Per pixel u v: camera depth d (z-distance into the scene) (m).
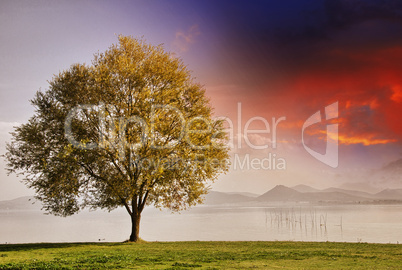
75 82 31.77
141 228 127.19
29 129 29.61
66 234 102.38
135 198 33.66
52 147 29.86
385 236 81.88
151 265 19.05
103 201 33.34
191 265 18.72
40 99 31.38
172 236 88.75
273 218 191.25
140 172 30.50
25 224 175.00
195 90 34.22
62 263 19.56
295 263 19.67
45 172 29.19
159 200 32.25
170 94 32.28
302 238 80.62
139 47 33.81
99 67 32.03
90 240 78.50
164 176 30.28
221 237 84.69
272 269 17.45
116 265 18.72
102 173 30.31
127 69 31.23
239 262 20.11
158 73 32.34
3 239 83.62
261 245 30.31
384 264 19.09
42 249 27.52
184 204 33.25
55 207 32.44
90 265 18.78
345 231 100.31
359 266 18.41
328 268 17.73
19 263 19.44
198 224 151.00
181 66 34.56
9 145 30.30
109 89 30.62
